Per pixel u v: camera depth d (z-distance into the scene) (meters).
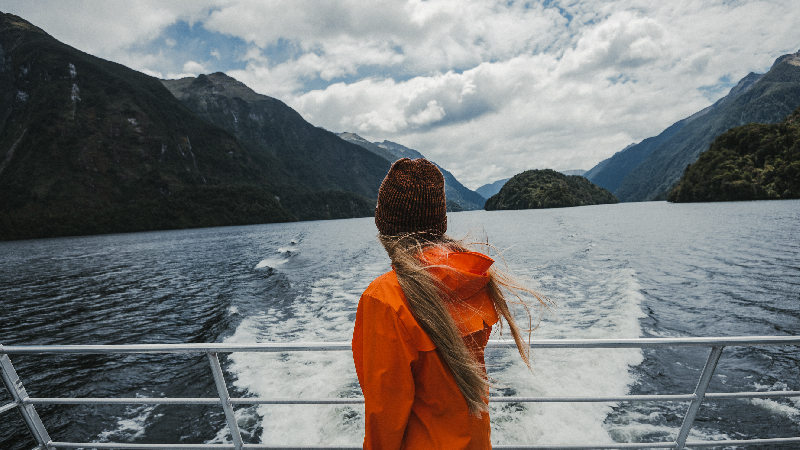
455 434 0.83
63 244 85.75
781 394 1.77
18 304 19.67
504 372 6.54
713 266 18.08
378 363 0.80
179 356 9.08
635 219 59.91
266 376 7.03
